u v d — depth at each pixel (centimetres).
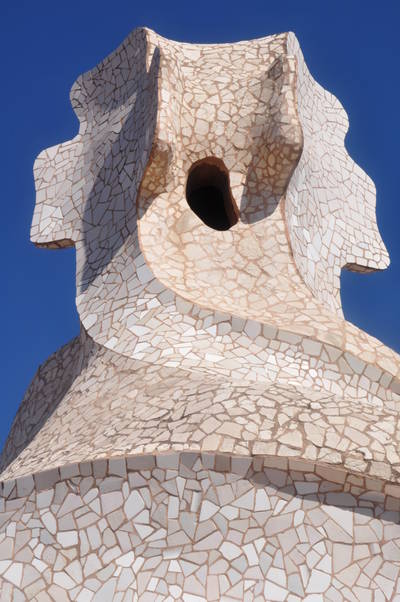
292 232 1395
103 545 930
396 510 912
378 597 890
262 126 1420
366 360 1148
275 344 1162
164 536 922
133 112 1476
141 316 1234
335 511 913
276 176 1384
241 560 905
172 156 1351
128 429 1013
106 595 911
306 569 899
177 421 984
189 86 1467
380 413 975
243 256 1342
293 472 921
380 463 915
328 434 937
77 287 1376
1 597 926
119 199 1419
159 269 1291
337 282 1475
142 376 1130
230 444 932
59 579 926
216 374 1094
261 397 989
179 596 898
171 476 934
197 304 1212
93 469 952
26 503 965
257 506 918
